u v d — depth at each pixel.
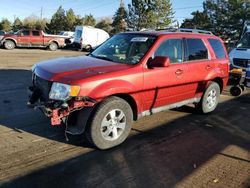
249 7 43.44
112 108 4.95
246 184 4.23
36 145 5.05
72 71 4.93
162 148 5.25
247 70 9.42
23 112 6.72
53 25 71.94
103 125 4.91
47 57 20.20
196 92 6.87
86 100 4.66
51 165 4.44
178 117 7.02
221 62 7.38
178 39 6.30
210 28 46.38
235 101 9.03
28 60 17.34
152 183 4.13
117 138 5.13
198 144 5.52
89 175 4.24
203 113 7.31
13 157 4.60
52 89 4.74
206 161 4.86
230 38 45.09
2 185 3.88
